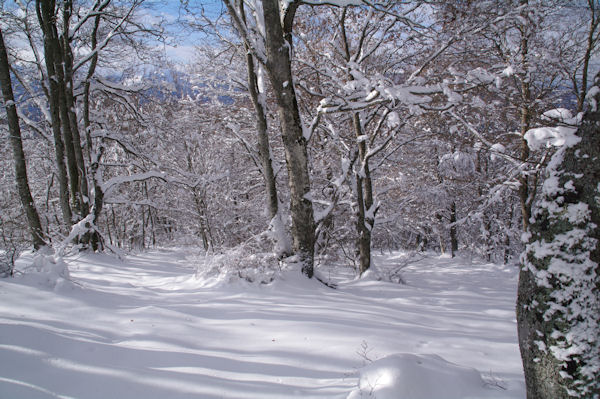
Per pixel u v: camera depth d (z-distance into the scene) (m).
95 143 13.53
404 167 16.48
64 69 11.55
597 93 2.61
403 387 2.81
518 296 2.92
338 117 12.42
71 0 11.49
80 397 2.61
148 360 3.37
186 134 15.89
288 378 3.22
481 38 11.02
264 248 8.91
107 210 20.08
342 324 4.86
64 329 3.90
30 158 17.27
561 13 9.39
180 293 6.70
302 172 8.09
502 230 17.67
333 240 14.08
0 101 11.61
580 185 2.59
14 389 2.60
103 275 8.73
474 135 11.49
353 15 11.72
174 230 25.89
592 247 2.53
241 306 5.64
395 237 21.56
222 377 3.12
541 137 4.38
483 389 3.08
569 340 2.52
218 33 9.53
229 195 15.76
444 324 5.66
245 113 14.63
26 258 8.34
